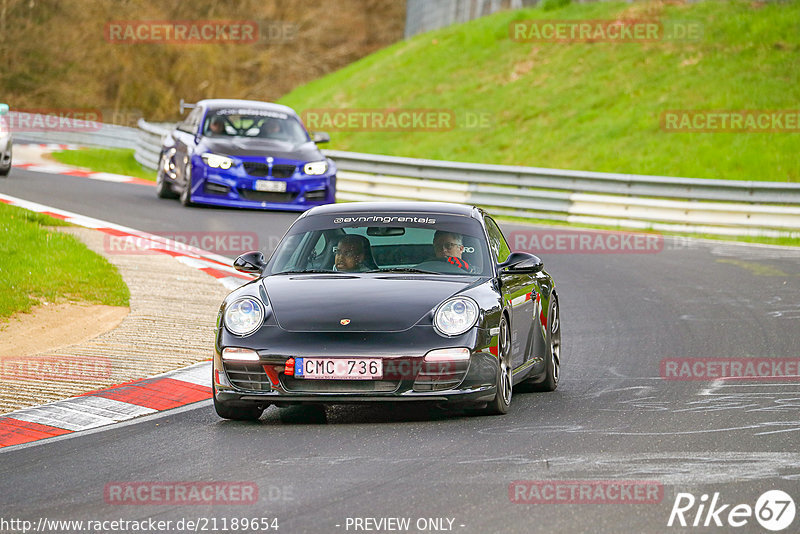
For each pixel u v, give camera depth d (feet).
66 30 565.94
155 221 200.44
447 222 97.50
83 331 120.16
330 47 654.94
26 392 94.63
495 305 86.63
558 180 246.47
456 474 68.08
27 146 349.61
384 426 83.30
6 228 161.89
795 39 344.90
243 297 87.81
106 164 309.83
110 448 77.51
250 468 70.85
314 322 83.87
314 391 82.12
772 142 296.51
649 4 392.27
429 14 527.81
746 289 157.17
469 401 83.10
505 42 415.03
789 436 78.28
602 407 89.97
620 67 362.94
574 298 152.15
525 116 353.51
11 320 121.39
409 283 88.89
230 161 215.31
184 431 82.69
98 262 154.71
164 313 130.62
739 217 224.12
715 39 358.84
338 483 66.54
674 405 90.17
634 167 299.99
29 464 73.41
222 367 84.17
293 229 99.04
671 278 168.66
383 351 81.51
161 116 597.11
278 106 239.50
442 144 352.28
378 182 264.11
